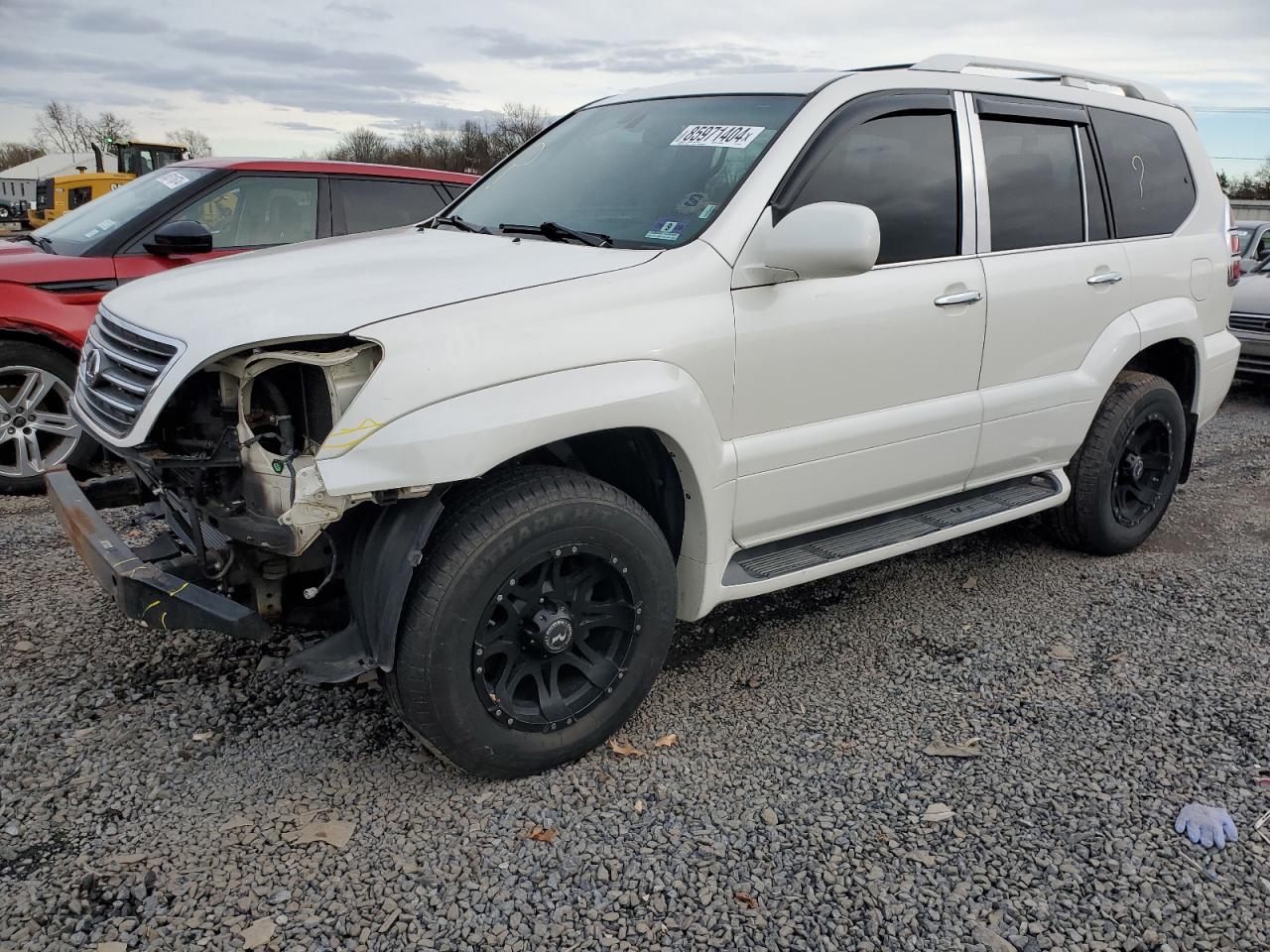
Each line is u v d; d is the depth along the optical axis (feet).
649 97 12.84
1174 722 10.66
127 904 7.60
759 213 10.08
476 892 7.89
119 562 8.63
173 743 9.77
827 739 10.23
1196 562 15.57
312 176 20.66
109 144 71.97
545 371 8.54
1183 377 15.99
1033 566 15.24
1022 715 10.77
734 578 10.58
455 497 8.70
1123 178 14.49
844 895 7.95
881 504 11.96
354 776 9.33
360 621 8.66
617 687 9.65
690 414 9.43
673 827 8.74
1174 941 7.55
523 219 11.62
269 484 8.19
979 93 12.56
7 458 17.70
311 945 7.29
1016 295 12.50
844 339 10.69
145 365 8.74
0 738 9.71
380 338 7.93
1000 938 7.55
